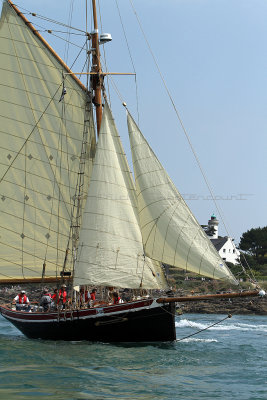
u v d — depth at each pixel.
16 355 26.59
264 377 23.64
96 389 20.62
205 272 29.59
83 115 35.25
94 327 31.23
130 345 30.61
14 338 34.41
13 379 21.52
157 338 30.97
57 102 35.47
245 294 29.97
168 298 30.53
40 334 32.84
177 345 31.48
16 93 35.69
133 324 30.72
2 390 19.88
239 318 72.69
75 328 31.61
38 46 35.50
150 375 23.31
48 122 35.50
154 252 30.66
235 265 118.75
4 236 35.38
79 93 35.38
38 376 22.14
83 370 23.47
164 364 25.72
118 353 27.80
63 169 35.25
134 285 31.05
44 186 35.28
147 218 30.95
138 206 31.47
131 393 20.36
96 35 35.72
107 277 31.22
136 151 31.58
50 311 32.38
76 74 35.34
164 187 31.02
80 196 34.94
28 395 19.36
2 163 35.41
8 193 35.38
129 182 32.00
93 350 28.55
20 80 35.69
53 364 24.55
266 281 100.56
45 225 35.19
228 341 38.00
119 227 31.53
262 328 54.19
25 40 35.62
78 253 31.84
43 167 35.38
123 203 31.72
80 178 34.84
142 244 31.27
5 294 86.00
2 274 35.41
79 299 32.56
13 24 35.66
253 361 27.67
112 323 30.91
